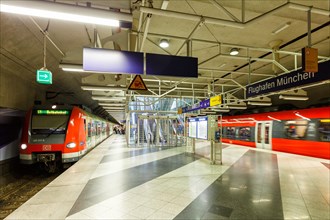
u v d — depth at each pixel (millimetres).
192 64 4172
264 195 4605
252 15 5516
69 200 4320
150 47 7785
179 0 4867
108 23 2775
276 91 5762
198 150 12477
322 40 7121
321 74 4316
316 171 6961
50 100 13086
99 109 29312
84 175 6406
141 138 17266
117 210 3828
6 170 8680
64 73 10406
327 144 9492
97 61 3668
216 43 6777
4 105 7938
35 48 7297
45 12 2539
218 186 5266
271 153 11383
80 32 6480
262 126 13828
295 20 5801
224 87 15766
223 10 4070
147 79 12055
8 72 7980
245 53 8445
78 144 8633
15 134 9820
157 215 3615
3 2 2361
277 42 7219
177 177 6152
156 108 22781
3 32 5777
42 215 3615
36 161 8000
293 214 3650
